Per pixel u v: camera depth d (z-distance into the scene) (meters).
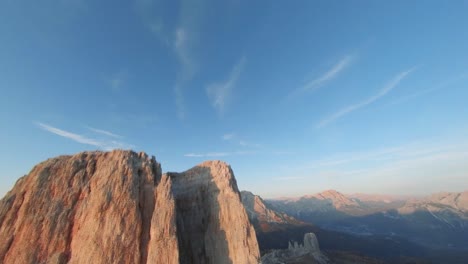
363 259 199.12
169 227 41.81
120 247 39.97
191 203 54.72
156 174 52.41
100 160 52.56
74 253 40.03
